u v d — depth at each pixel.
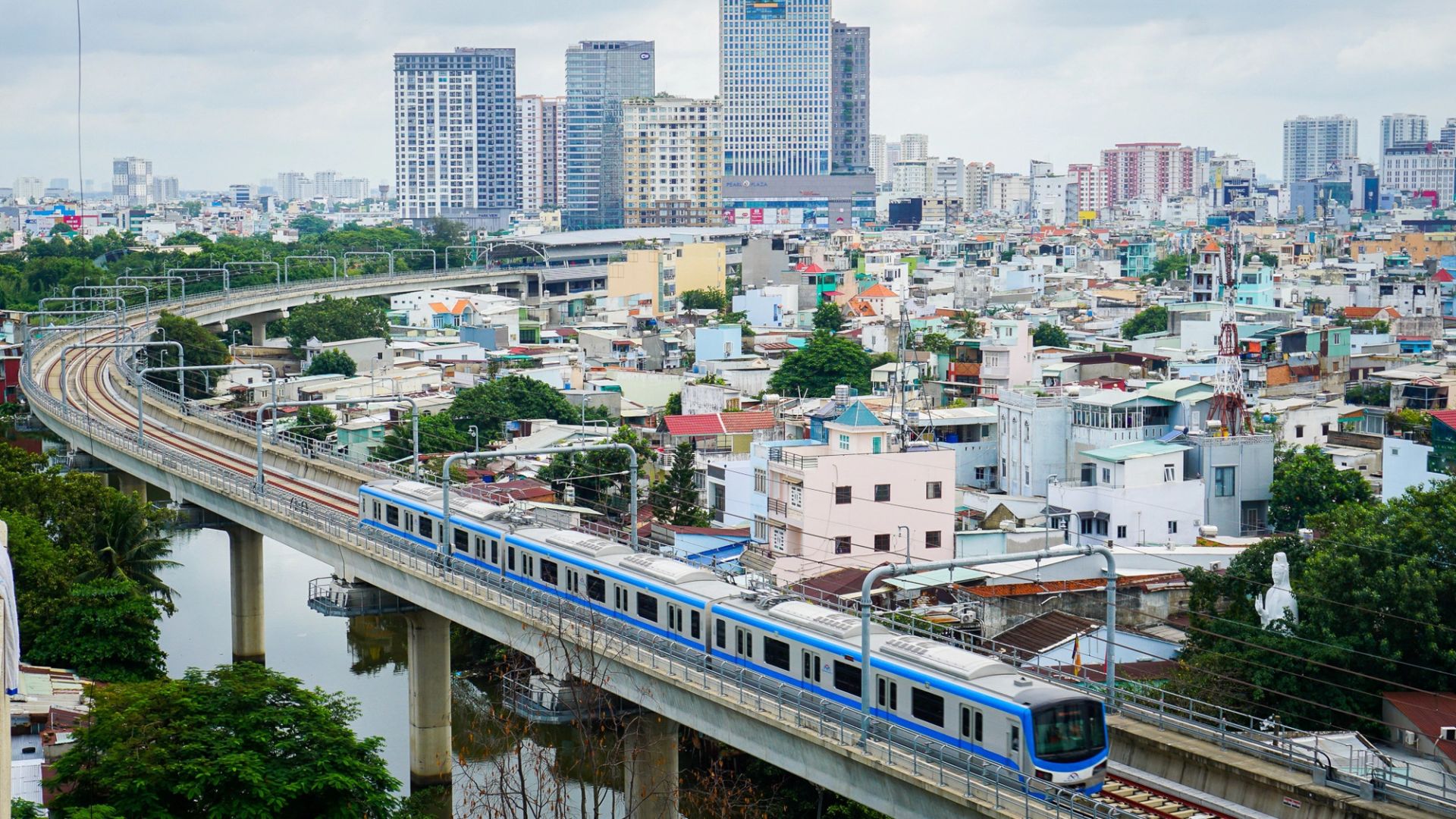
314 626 134.88
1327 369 198.00
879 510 111.38
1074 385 157.88
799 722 66.12
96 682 89.94
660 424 168.00
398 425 169.25
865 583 62.50
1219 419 131.12
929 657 63.91
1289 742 65.50
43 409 169.62
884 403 160.88
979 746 60.41
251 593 124.44
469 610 90.94
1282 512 122.19
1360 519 92.19
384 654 126.69
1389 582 79.31
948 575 101.81
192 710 68.94
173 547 165.75
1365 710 78.06
